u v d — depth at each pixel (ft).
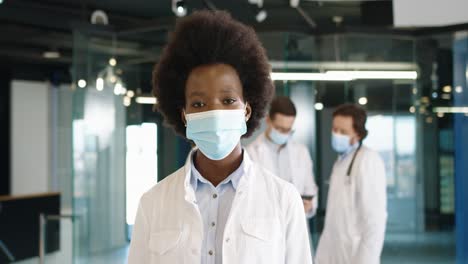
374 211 12.68
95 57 19.75
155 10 29.35
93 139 19.84
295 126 19.24
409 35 20.21
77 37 19.39
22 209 28.94
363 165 12.87
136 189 19.93
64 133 46.75
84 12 28.43
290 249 5.77
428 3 18.29
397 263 20.70
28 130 45.09
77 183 19.60
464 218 20.80
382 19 23.65
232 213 5.58
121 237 19.98
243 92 5.86
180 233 5.64
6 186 43.93
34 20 29.37
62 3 27.86
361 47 19.98
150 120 19.70
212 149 5.50
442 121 20.81
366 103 20.22
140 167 19.84
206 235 5.64
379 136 20.47
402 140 20.65
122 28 19.70
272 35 18.95
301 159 16.14
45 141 46.06
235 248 5.51
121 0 27.48
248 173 5.74
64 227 31.45
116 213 20.06
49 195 30.63
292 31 18.93
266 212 5.67
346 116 13.17
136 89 19.71
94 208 19.97
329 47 19.65
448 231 20.76
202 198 5.74
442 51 20.54
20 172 44.68
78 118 19.52
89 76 19.63
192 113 5.56
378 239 12.68
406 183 20.71
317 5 26.53
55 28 31.27
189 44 5.67
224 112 5.43
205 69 5.58
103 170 19.97
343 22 29.94
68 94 46.75
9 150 43.96
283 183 5.86
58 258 26.78
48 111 46.11
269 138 15.58
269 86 6.01
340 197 13.05
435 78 20.70
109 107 19.93
